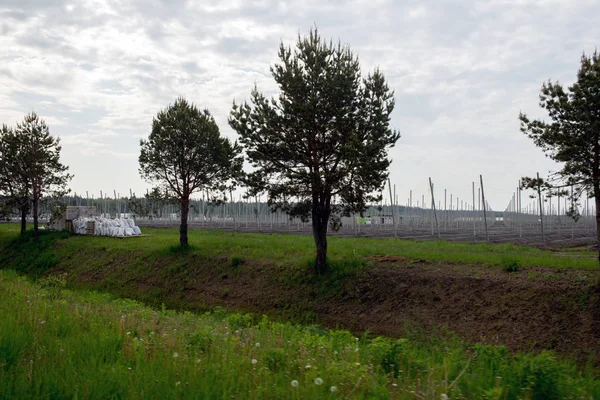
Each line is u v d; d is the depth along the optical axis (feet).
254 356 24.40
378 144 65.57
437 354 29.68
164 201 98.89
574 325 45.52
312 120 66.08
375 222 213.87
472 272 60.34
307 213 71.82
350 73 66.74
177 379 19.27
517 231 151.23
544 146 50.96
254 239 107.86
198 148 94.38
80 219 143.74
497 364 25.98
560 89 48.73
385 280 63.72
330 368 21.65
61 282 66.54
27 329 27.73
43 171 130.52
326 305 63.87
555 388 21.03
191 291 81.20
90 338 26.04
